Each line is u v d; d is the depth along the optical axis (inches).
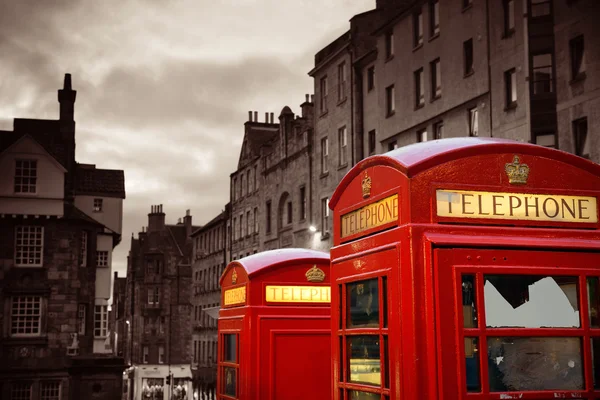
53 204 1667.1
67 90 1932.8
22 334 1620.3
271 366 350.0
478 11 1093.8
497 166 179.6
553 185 183.0
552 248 173.9
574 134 928.9
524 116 979.3
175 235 3673.7
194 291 2989.7
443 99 1179.9
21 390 1587.1
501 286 170.2
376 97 1432.1
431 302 165.8
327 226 1614.2
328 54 1621.6
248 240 2234.3
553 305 172.6
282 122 1929.1
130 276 3730.3
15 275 1630.2
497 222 177.2
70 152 1915.6
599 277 175.6
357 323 199.3
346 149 1533.0
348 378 201.6
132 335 3484.3
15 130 1873.8
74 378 1620.3
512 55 1010.7
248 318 352.2
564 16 949.2
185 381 3363.7
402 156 184.1
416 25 1289.4
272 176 2001.7
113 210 2073.1
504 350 167.2
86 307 1727.4
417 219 172.7
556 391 167.0
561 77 949.2
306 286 363.6
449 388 162.6
